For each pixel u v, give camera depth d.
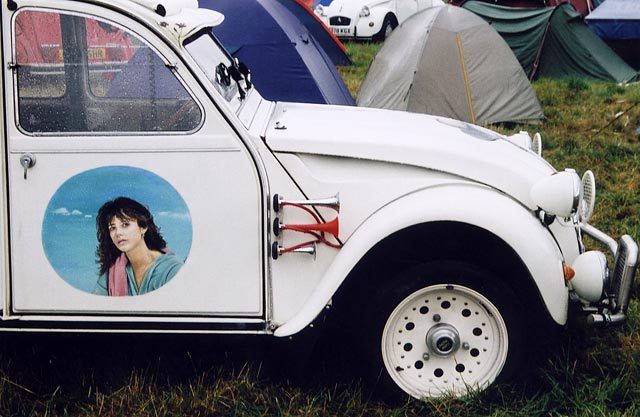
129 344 3.85
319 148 3.45
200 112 3.37
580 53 12.70
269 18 8.20
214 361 3.88
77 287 3.47
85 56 3.35
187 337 3.55
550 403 3.61
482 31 9.50
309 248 3.44
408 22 9.90
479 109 9.34
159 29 3.33
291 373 3.78
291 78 8.16
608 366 3.95
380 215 3.47
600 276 3.54
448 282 3.53
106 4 3.32
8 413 3.53
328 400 3.63
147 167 3.39
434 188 3.53
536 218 3.60
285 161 3.44
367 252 3.48
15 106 3.35
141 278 3.46
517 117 9.45
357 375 3.75
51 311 3.49
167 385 3.75
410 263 3.57
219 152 3.39
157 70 3.35
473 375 3.66
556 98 10.91
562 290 3.49
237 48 8.20
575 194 3.42
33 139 3.36
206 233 3.44
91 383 3.74
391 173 3.53
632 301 4.58
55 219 3.42
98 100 3.39
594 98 10.98
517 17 12.87
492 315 3.59
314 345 3.70
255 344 3.81
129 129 3.40
